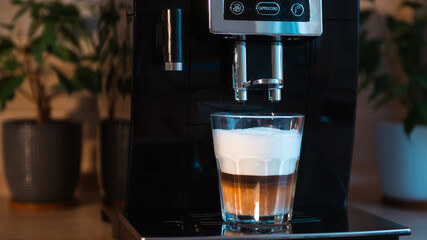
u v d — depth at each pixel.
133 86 0.76
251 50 0.77
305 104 0.81
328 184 0.83
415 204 1.18
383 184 1.21
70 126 1.16
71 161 1.16
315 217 0.75
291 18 0.70
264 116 0.68
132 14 0.75
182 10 0.75
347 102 0.82
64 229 0.95
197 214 0.77
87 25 1.29
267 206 0.69
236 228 0.69
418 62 1.30
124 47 0.80
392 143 1.18
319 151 0.82
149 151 0.78
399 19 1.43
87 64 1.29
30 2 1.16
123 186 0.80
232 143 0.68
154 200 0.79
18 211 1.11
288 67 0.80
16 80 1.12
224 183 0.70
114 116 0.88
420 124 1.27
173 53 0.70
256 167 0.68
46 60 1.27
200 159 0.79
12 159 1.13
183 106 0.78
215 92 0.78
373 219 0.74
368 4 1.41
